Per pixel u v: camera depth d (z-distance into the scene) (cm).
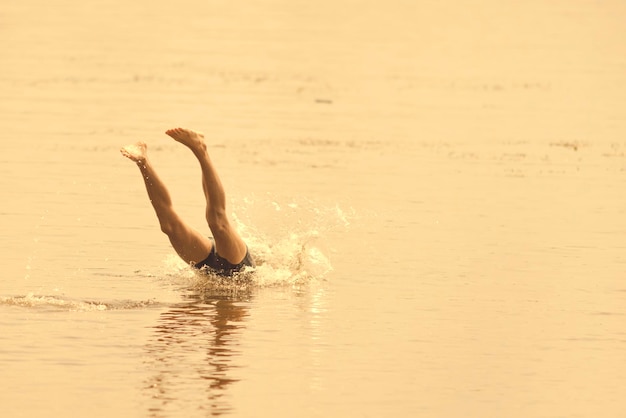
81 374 2592
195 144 3459
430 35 12500
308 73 9444
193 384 2552
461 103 8012
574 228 4372
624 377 2680
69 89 8138
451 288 3469
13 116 6912
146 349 2786
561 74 9756
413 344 2898
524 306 3278
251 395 2495
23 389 2484
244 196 4812
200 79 8875
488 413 2434
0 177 5088
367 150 6103
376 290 3428
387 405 2461
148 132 6475
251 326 3016
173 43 11369
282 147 6103
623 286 3525
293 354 2788
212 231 3459
